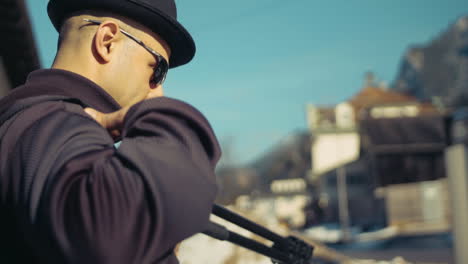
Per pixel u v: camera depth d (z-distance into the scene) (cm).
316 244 855
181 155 63
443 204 3991
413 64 8781
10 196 63
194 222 61
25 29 450
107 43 79
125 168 61
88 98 77
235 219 92
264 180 6531
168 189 60
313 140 5497
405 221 4050
